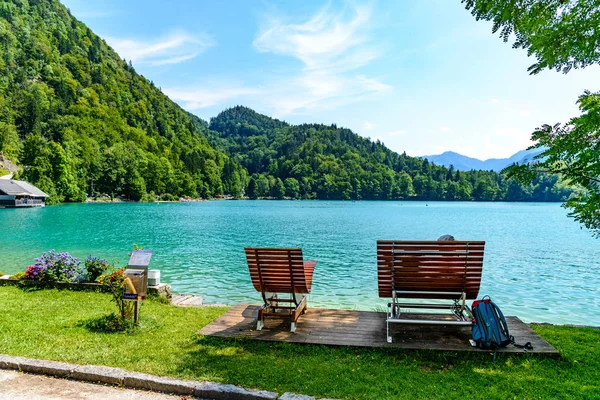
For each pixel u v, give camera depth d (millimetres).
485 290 13820
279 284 6438
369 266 18297
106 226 37406
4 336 6012
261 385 4402
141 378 4500
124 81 197750
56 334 6168
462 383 4504
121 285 6770
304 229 38438
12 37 151000
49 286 9555
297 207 100438
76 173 90875
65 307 7887
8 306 7895
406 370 4883
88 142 107938
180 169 142250
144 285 6512
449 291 6082
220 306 8617
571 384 4445
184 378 4551
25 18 169875
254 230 36500
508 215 72938
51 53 162625
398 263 5910
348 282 14773
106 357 5199
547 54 4359
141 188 109500
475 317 5578
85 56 188000
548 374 4742
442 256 5777
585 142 4637
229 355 5348
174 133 193875
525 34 4609
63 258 9977
